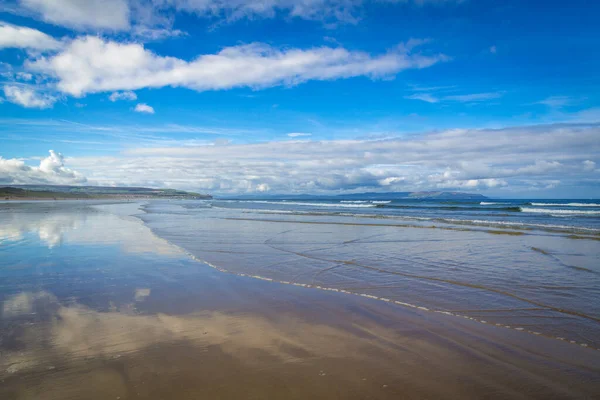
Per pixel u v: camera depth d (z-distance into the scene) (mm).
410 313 5215
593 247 11438
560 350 3973
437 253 10422
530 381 3324
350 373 3420
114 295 5863
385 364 3621
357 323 4789
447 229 17359
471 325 4727
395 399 3004
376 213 33094
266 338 4230
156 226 18844
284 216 27984
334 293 6262
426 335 4391
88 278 7004
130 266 8234
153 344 3988
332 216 28031
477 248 11344
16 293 5883
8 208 37188
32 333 4234
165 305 5418
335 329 4562
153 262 8773
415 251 10797
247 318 4922
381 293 6277
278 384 3193
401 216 27719
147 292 6102
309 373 3404
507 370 3527
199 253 10320
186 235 14758
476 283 6934
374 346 4055
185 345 3980
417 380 3318
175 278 7199
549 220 23422
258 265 8672
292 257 9773
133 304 5418
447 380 3322
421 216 28438
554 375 3434
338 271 8055
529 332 4484
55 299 5582
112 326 4504
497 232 16000
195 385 3145
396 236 14562
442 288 6594
